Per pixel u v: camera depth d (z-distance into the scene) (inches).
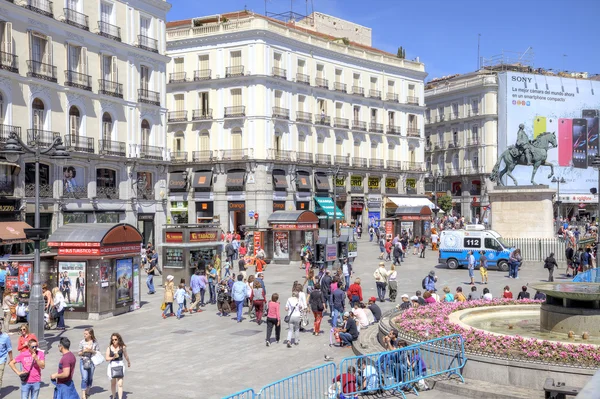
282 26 2477.9
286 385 588.4
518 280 1355.8
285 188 2453.2
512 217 1688.0
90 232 954.7
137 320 945.5
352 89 2778.1
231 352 737.6
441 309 780.6
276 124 2428.6
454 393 553.6
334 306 850.1
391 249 1953.7
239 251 1838.1
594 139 3137.3
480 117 3380.9
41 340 736.3
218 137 2448.3
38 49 1562.5
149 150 1937.7
